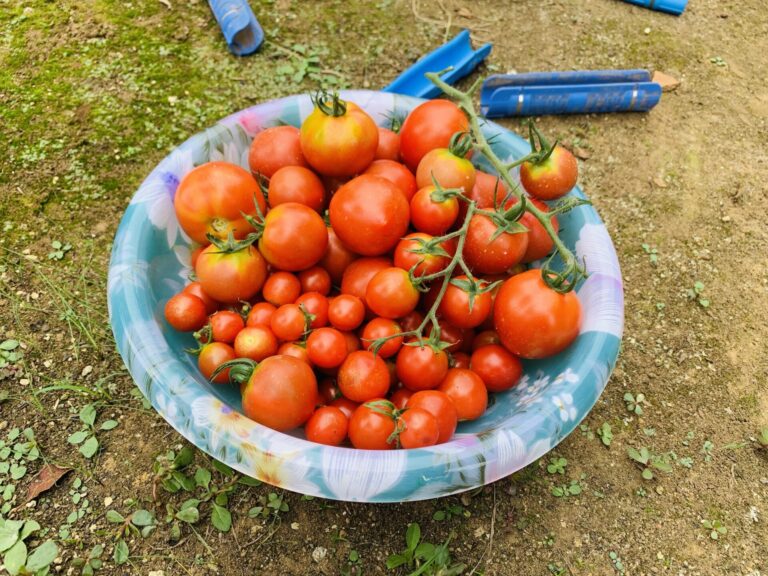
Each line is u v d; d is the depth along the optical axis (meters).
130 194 0.69
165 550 0.49
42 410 0.55
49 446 0.54
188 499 0.52
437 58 0.81
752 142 0.81
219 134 0.52
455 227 0.49
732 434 0.59
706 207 0.75
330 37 0.87
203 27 0.85
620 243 0.71
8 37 0.81
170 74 0.79
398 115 0.57
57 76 0.77
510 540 0.52
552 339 0.42
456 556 0.51
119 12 0.85
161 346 0.41
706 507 0.54
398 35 0.88
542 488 0.54
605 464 0.56
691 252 0.71
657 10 0.96
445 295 0.44
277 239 0.44
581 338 0.43
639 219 0.73
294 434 0.44
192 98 0.77
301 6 0.90
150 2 0.87
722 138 0.81
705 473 0.56
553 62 0.87
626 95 0.79
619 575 0.51
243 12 0.81
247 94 0.79
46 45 0.81
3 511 0.50
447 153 0.46
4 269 0.63
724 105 0.85
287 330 0.44
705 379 0.62
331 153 0.46
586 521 0.53
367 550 0.50
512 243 0.44
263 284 0.47
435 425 0.40
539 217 0.43
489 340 0.48
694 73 0.88
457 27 0.90
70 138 0.72
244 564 0.49
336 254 0.49
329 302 0.46
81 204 0.68
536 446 0.38
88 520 0.50
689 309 0.67
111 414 0.56
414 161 0.51
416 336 0.45
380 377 0.42
